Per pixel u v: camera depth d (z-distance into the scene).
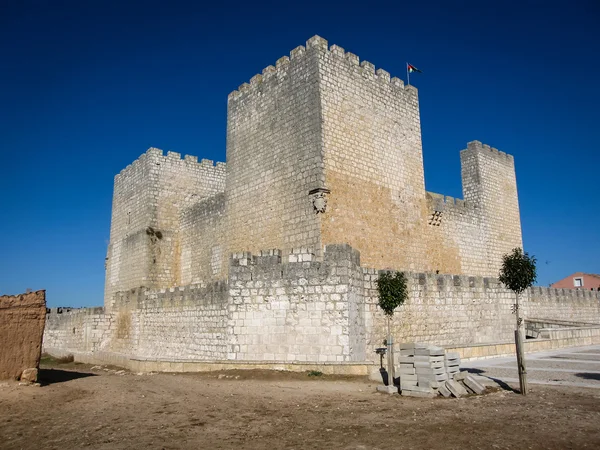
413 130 38.50
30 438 11.78
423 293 28.61
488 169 50.72
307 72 32.97
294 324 23.27
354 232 32.19
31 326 19.33
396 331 26.39
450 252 42.81
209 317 30.30
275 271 24.19
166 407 14.94
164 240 47.50
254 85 37.41
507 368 22.88
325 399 15.95
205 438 11.49
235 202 37.38
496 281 33.56
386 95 36.81
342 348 22.22
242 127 37.94
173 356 33.38
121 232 52.31
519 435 11.37
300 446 10.79
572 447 10.45
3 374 18.52
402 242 35.72
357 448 10.59
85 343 44.81
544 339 32.34
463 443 10.85
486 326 32.03
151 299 36.91
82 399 16.27
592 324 43.38
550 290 44.56
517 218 52.53
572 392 16.42
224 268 40.28
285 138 33.84
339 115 32.94
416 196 37.66
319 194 30.61
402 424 12.52
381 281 22.06
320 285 23.11
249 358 23.88
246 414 13.89
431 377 16.39
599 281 83.56
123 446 10.93
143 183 48.75
